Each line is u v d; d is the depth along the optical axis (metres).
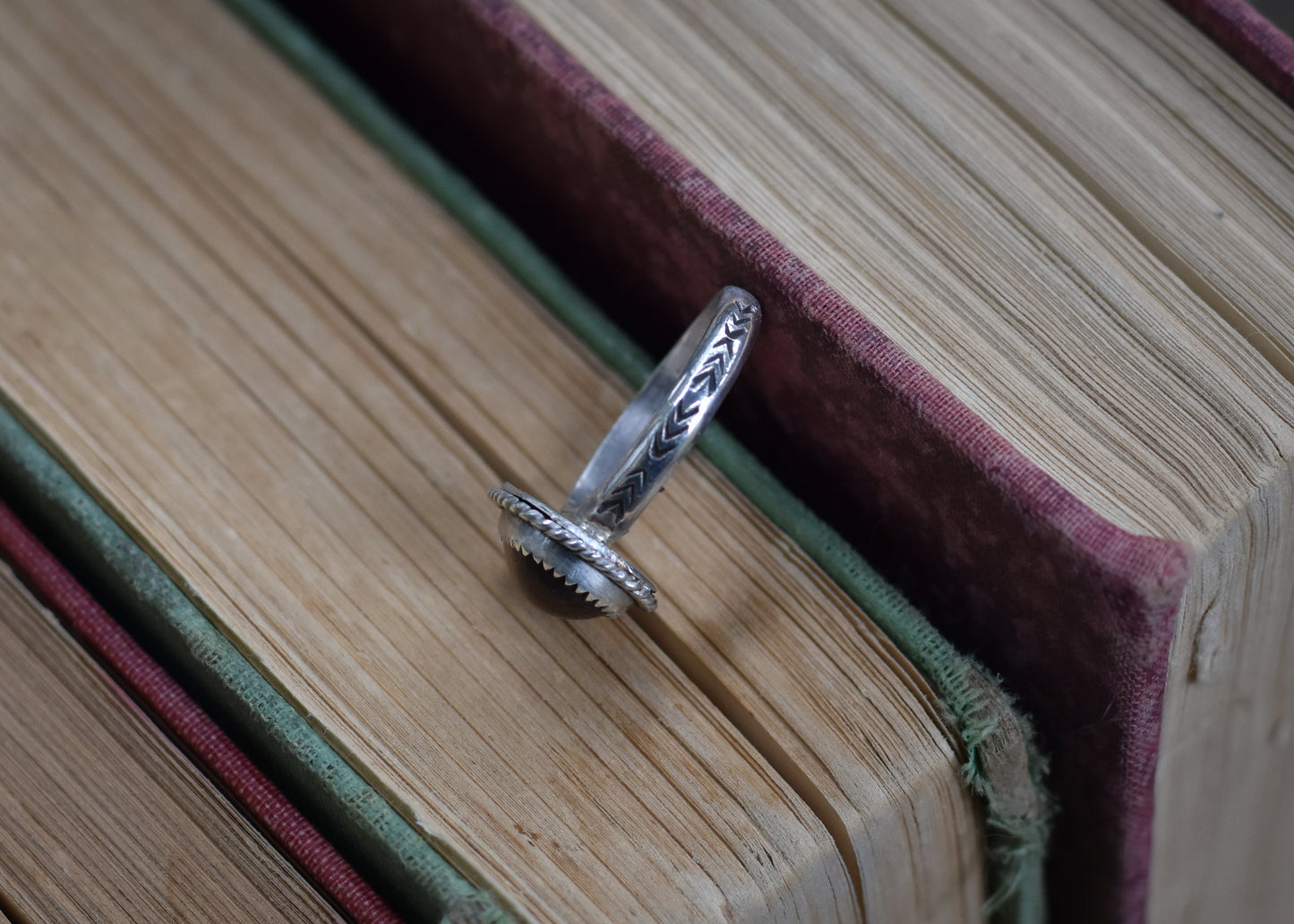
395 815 0.20
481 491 0.22
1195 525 0.20
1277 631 0.22
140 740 0.21
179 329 0.22
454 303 0.23
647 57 0.22
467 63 0.23
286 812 0.21
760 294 0.21
